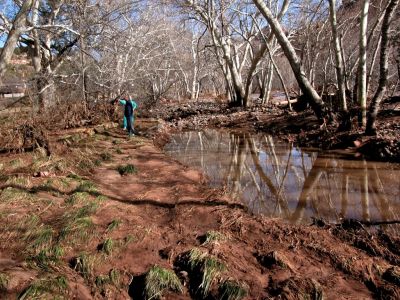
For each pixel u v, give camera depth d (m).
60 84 17.64
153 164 10.11
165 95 41.94
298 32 24.55
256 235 5.60
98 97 20.11
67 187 7.52
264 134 15.65
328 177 8.56
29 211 6.16
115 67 22.03
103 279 4.55
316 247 5.14
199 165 10.45
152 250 5.22
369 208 6.55
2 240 5.30
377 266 4.62
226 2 25.91
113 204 6.70
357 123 11.88
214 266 4.59
